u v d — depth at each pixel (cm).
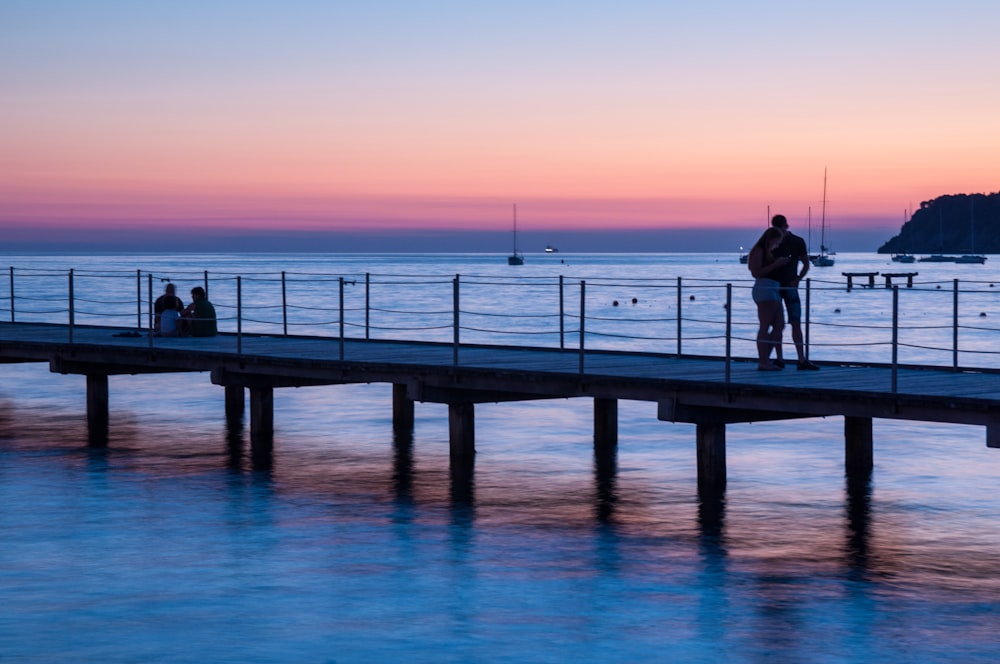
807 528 1625
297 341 2566
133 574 1398
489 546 1530
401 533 1600
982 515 1700
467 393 2025
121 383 3406
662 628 1197
